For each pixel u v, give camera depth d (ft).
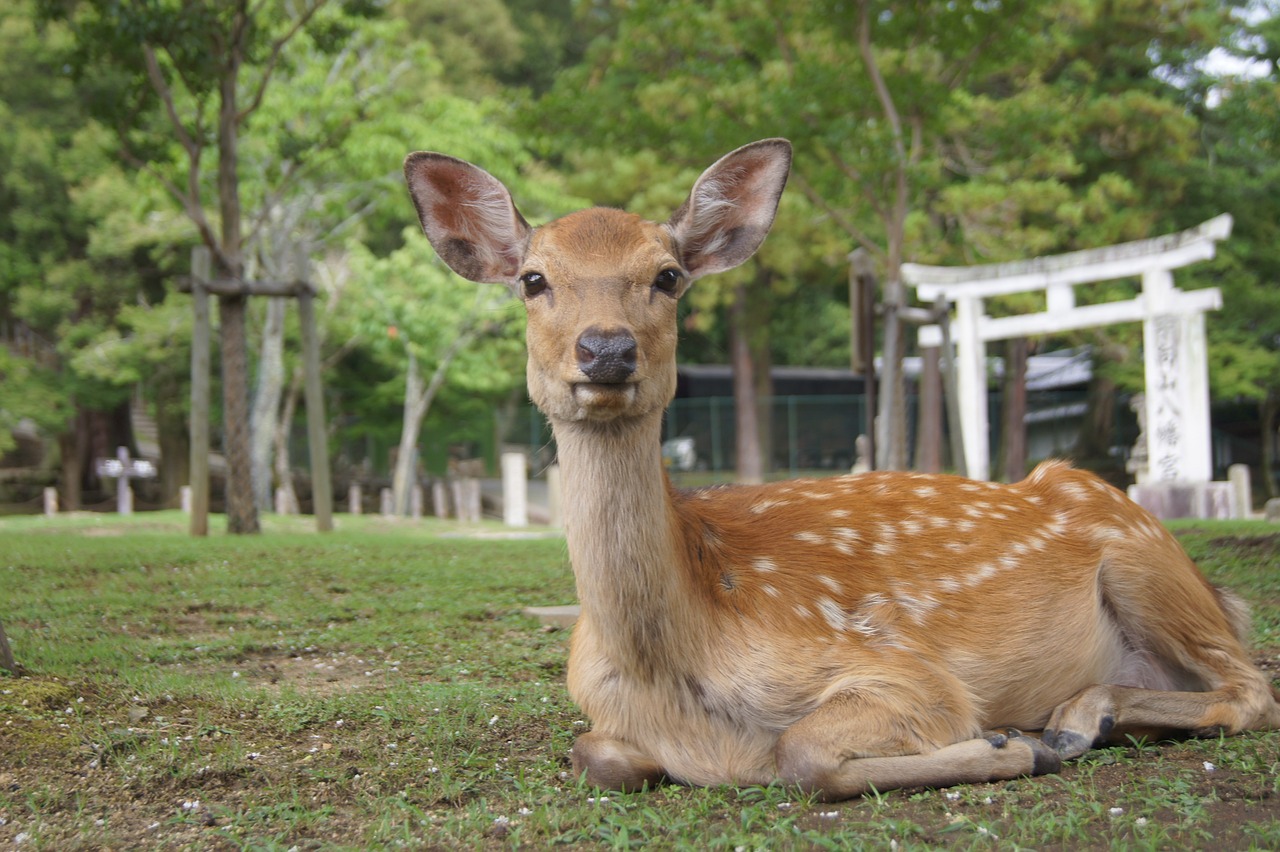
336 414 107.96
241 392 41.60
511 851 10.04
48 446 111.14
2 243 83.10
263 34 45.14
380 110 65.36
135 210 67.21
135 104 43.57
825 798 11.03
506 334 90.33
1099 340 86.07
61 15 41.19
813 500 13.94
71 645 18.57
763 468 113.80
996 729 13.38
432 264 84.48
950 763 11.30
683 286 12.94
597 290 11.47
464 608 23.36
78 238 87.04
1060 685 13.55
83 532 48.37
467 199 13.70
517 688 16.38
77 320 92.07
